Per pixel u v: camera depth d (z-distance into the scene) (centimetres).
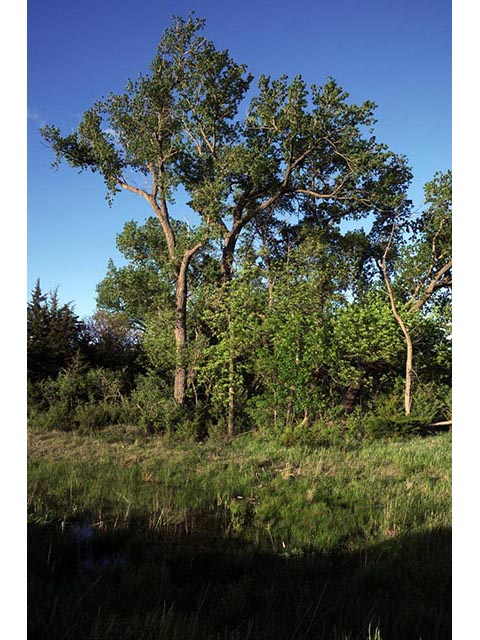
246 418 1338
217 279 1731
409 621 319
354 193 1825
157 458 920
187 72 1585
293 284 1388
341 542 502
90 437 1145
